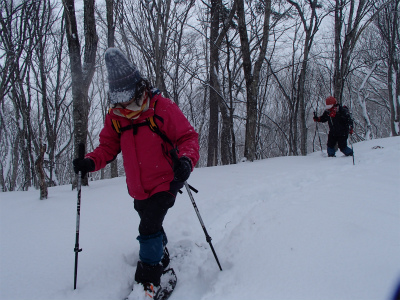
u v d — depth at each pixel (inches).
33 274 93.9
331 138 274.2
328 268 84.0
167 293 86.5
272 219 121.3
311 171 209.0
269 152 996.6
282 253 95.2
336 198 138.2
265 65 598.9
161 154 85.1
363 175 178.9
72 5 206.4
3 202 176.4
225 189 175.5
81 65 228.4
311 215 119.6
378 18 577.0
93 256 103.5
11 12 342.0
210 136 487.2
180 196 165.0
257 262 92.8
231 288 82.5
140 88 80.4
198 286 90.9
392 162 205.2
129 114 82.2
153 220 85.0
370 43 733.9
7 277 92.4
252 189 172.9
